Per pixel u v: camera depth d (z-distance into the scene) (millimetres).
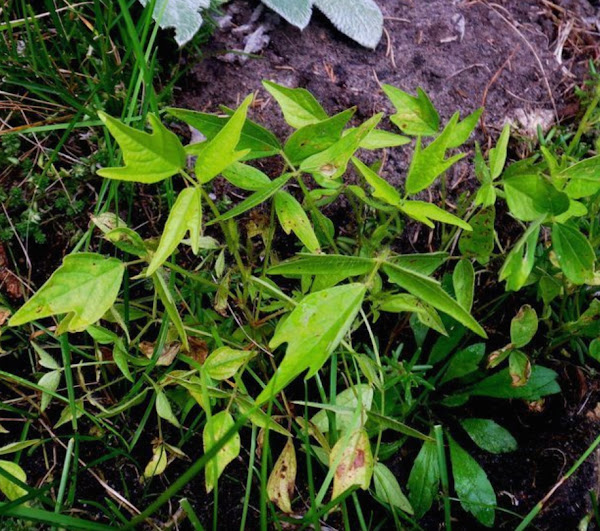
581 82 753
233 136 384
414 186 433
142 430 535
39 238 562
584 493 551
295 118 465
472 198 557
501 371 564
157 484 523
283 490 463
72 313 440
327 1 684
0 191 562
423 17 729
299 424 503
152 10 533
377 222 599
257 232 512
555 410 584
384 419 465
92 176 579
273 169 616
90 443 528
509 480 561
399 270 426
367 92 669
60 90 578
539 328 607
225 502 523
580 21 812
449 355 593
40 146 578
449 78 696
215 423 449
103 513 506
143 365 502
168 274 520
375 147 505
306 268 432
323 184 497
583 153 666
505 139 491
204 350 508
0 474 440
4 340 542
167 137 383
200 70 644
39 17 619
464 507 533
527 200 460
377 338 593
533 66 737
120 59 617
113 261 432
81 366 536
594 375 592
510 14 777
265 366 533
